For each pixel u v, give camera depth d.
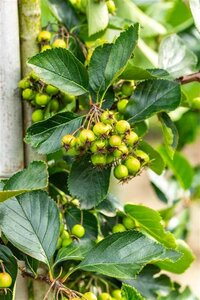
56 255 0.77
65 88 0.73
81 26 0.87
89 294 0.71
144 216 0.82
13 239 0.71
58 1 0.86
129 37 0.72
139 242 0.71
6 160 0.75
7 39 0.75
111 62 0.73
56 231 0.73
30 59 0.72
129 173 0.73
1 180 0.71
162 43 0.86
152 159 0.79
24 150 0.77
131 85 0.79
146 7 1.17
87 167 0.76
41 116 0.76
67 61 0.74
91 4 0.83
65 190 0.83
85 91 0.74
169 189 1.19
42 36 0.76
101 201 0.78
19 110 0.76
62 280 0.71
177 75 0.85
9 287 0.70
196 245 2.65
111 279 0.83
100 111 0.72
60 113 0.74
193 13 0.78
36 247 0.72
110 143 0.70
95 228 0.81
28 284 0.79
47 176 0.67
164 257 0.71
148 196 3.13
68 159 0.86
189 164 1.13
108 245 0.71
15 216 0.72
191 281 2.57
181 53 0.87
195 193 1.19
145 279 0.86
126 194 3.11
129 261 0.70
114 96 0.77
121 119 0.77
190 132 1.25
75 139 0.71
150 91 0.77
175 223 1.17
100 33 0.88
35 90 0.75
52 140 0.74
